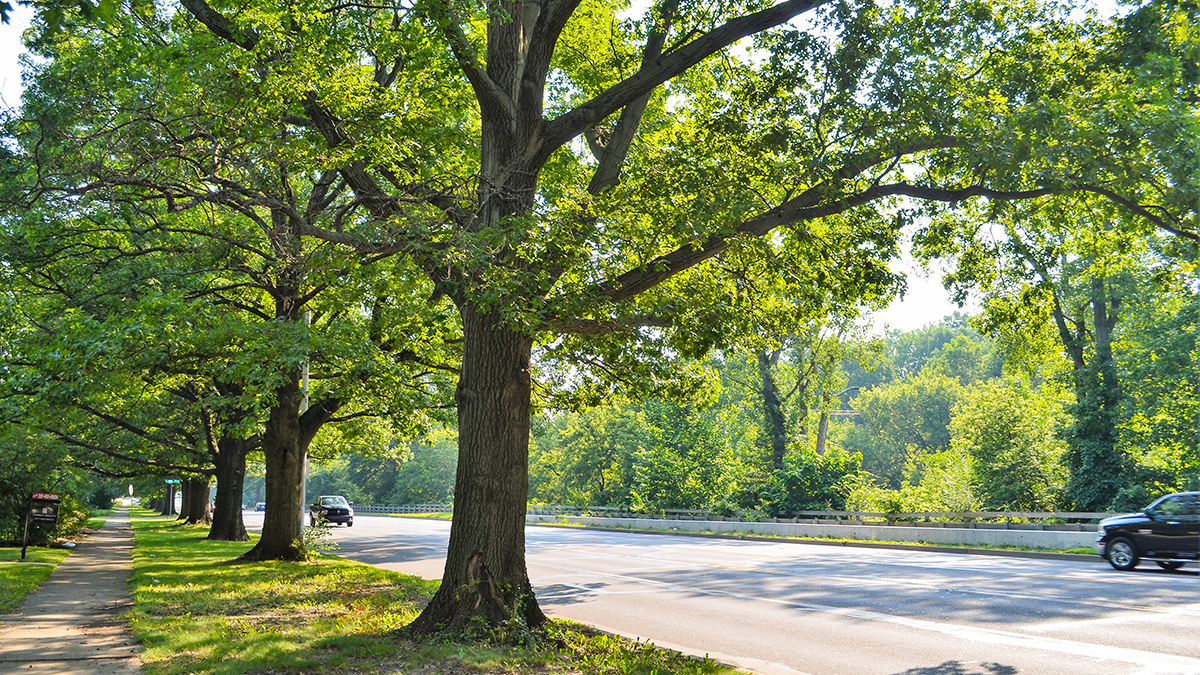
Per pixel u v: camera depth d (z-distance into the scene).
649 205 11.39
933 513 30.16
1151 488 27.55
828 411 48.56
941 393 83.88
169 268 16.75
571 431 69.31
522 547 10.61
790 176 11.55
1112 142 9.59
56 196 11.91
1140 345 24.64
